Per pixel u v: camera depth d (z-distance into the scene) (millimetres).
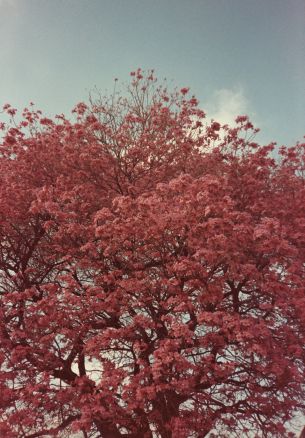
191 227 10805
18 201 14148
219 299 10977
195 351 11805
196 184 10898
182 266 10422
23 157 16000
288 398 12398
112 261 13078
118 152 16531
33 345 11906
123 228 11094
